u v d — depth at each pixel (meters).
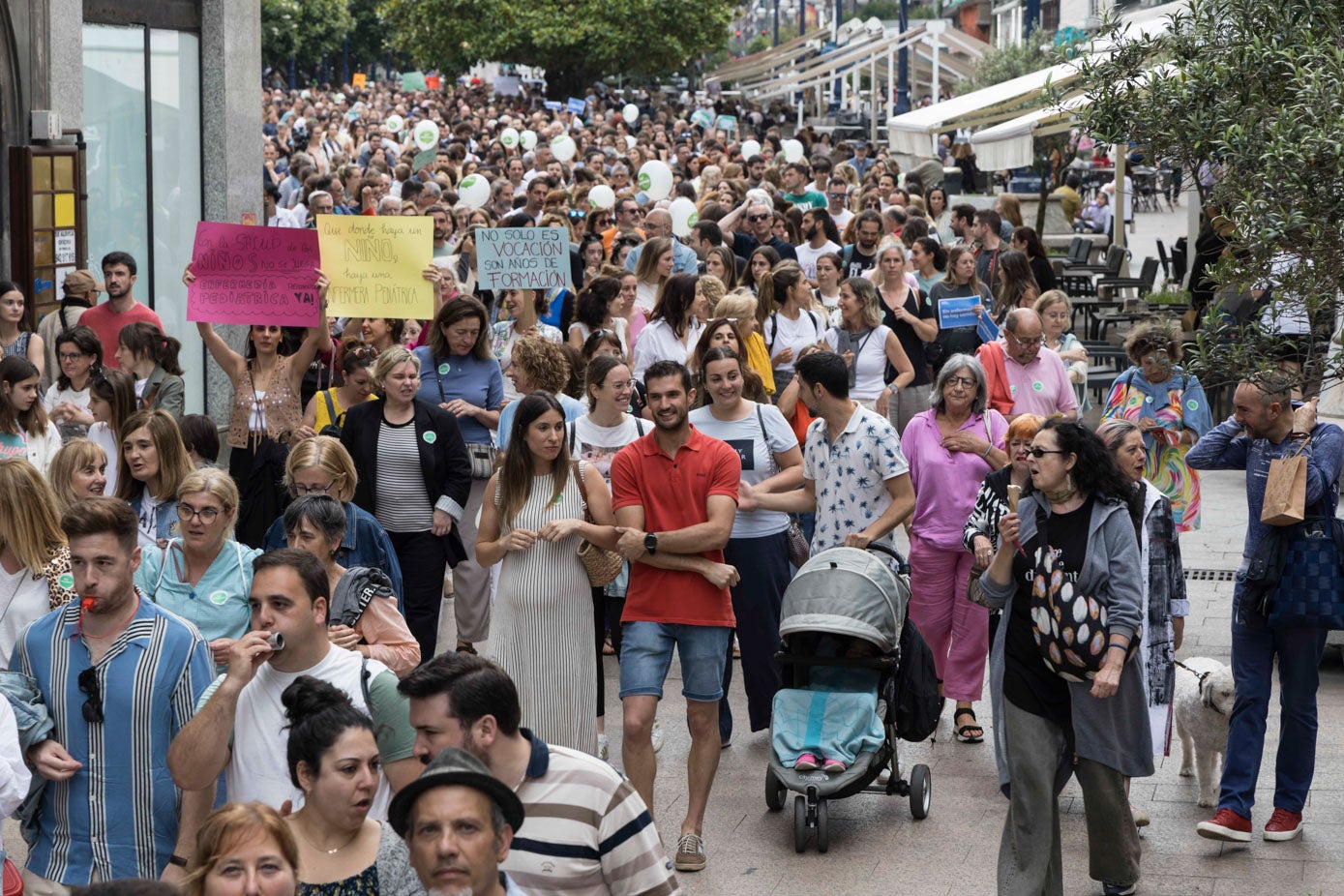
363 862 8.09
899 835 13.88
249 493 18.16
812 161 46.19
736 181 39.50
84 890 6.20
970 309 24.09
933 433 16.27
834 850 13.54
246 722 9.48
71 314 22.00
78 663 9.93
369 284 19.03
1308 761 13.60
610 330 21.47
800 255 30.16
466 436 18.02
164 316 29.83
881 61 112.44
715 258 25.56
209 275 18.52
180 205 30.23
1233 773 13.52
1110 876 12.26
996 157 40.44
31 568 11.55
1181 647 18.72
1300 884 12.70
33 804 10.10
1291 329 11.10
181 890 6.36
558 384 17.38
